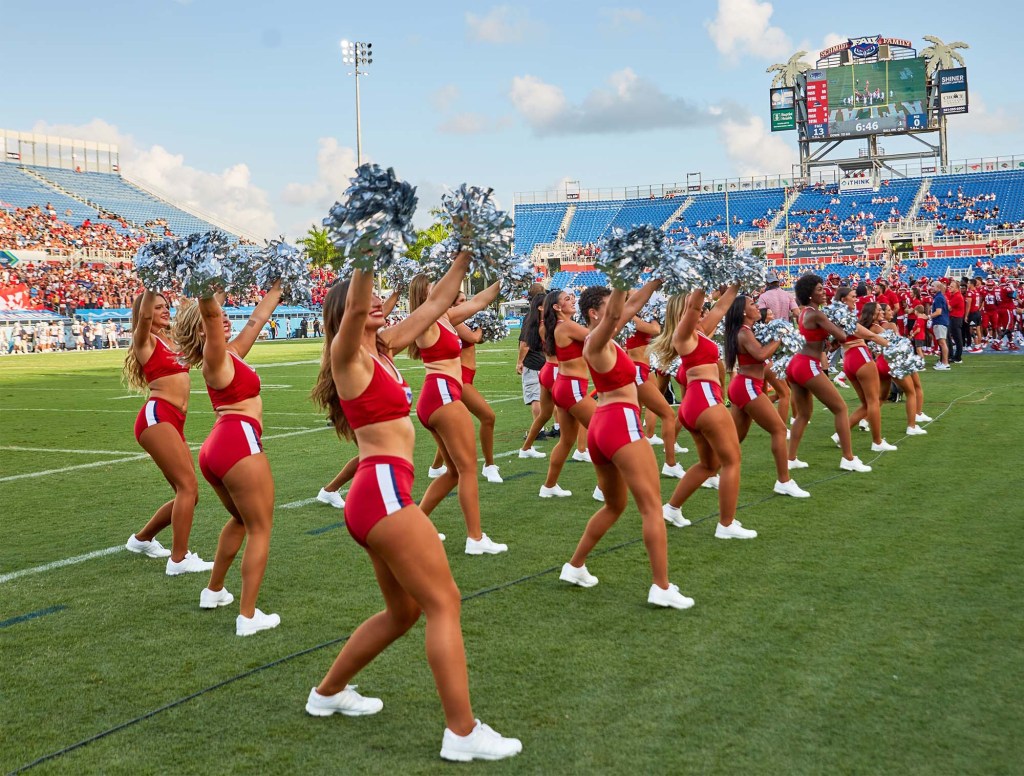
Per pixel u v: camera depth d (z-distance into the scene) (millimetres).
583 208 60562
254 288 5379
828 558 5375
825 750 3045
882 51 53094
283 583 5211
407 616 3334
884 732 3164
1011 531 5844
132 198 57406
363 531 3137
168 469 5418
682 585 4953
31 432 12062
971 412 11727
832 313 9266
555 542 6012
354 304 3039
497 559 5613
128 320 42000
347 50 33969
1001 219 50188
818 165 56219
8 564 5730
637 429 4723
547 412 9320
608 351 4762
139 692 3721
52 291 40750
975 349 22859
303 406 14734
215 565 4793
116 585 5273
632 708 3412
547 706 3451
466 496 5742
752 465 8656
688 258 5719
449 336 5773
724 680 3645
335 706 3455
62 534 6516
